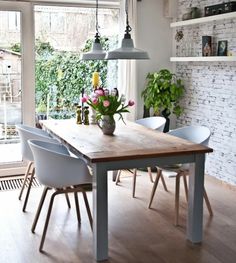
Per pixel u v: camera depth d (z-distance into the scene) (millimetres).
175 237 3436
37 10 5227
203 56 5031
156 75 5449
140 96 5816
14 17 5070
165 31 5848
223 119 4887
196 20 5043
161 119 4652
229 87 4738
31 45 5191
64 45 5441
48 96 5461
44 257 3080
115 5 5551
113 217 3857
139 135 3787
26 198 4004
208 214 3947
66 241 3352
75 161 3189
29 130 4281
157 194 4516
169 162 3172
